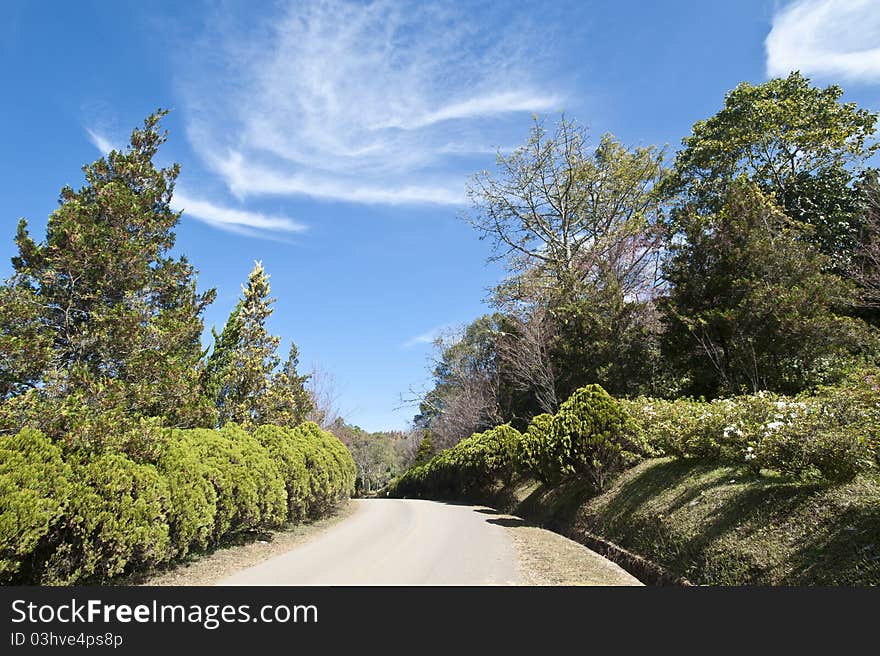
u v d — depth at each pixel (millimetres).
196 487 7887
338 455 15352
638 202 25062
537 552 8578
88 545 5941
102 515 6016
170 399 10617
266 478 10391
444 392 34750
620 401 12281
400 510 16406
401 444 56469
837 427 5750
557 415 11859
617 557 8102
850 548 4691
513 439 19000
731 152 22234
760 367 11859
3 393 8750
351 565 7598
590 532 9852
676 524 7145
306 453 13125
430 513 15297
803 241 13953
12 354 8586
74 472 6027
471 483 21312
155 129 13508
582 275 21078
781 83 21734
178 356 11914
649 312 17375
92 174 12367
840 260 15922
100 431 6688
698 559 6250
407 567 7379
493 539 9969
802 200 19734
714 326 12414
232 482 9039
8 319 9320
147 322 11242
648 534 7715
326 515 14391
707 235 13438
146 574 7082
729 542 5961
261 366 15539
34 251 10156
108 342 10031
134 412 9562
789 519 5609
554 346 18547
